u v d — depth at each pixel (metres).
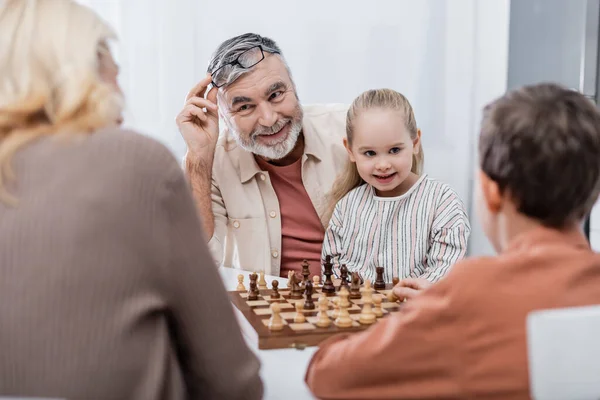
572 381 0.74
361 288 1.66
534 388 0.74
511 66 3.29
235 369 0.97
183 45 2.90
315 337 1.31
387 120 1.82
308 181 2.20
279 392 1.08
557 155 0.90
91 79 0.90
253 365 1.00
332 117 2.32
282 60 2.11
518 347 0.85
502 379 0.85
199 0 2.90
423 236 1.87
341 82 3.12
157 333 0.89
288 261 2.19
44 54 0.89
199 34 2.92
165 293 0.89
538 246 0.91
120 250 0.84
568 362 0.73
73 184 0.84
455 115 3.24
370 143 1.83
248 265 2.18
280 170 2.20
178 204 0.89
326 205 2.17
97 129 0.88
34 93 0.87
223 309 0.96
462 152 3.26
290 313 1.47
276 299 1.62
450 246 1.81
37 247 0.82
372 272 1.91
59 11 0.93
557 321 0.73
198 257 0.92
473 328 0.87
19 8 0.92
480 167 1.00
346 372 0.95
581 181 0.91
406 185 1.95
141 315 0.86
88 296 0.83
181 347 0.96
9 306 0.82
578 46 2.90
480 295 0.88
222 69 2.04
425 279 1.67
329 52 3.08
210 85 2.33
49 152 0.85
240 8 2.96
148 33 2.85
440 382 0.89
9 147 0.85
